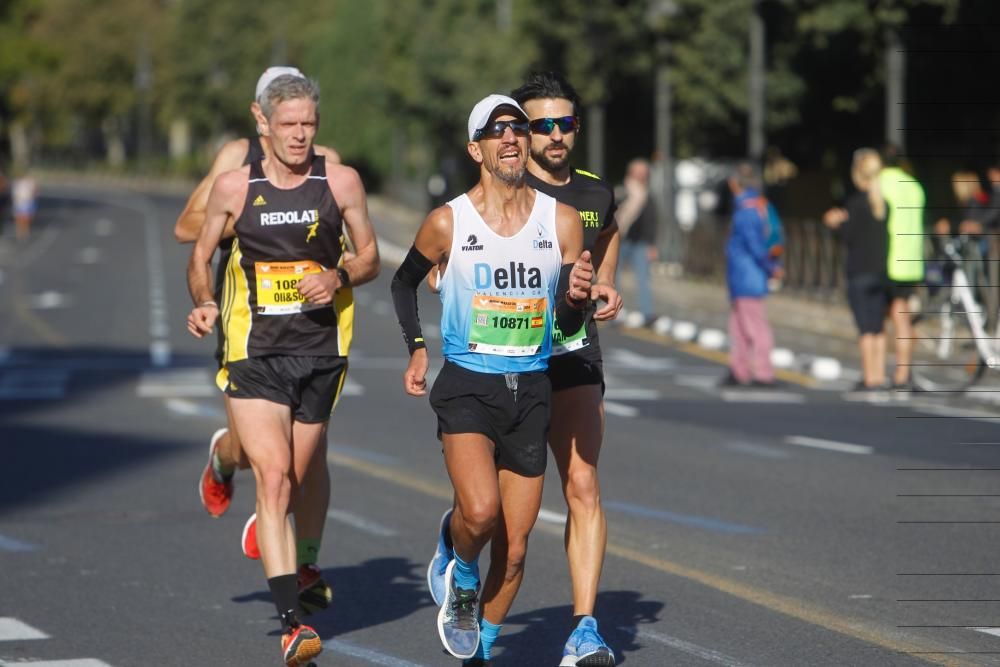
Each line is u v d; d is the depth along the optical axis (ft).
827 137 426.51
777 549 107.24
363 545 110.63
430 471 140.97
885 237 190.90
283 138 79.92
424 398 193.67
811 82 402.11
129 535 114.52
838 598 92.89
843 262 296.71
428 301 358.23
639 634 84.79
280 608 76.69
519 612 90.63
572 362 77.51
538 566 103.45
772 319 306.76
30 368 225.56
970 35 280.51
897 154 192.75
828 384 209.05
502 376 72.23
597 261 83.41
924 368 209.15
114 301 351.46
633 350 255.50
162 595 95.86
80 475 139.95
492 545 74.95
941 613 88.94
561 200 81.10
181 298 360.07
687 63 426.10
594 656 72.08
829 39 364.38
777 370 226.17
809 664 78.28
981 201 215.72
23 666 79.66
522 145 72.08
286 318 80.69
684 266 408.46
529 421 72.64
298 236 80.53
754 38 334.65
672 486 132.36
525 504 73.41
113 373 219.41
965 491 130.00
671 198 428.97
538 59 509.76
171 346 257.34
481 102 72.43
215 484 93.25
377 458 147.64
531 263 72.38
